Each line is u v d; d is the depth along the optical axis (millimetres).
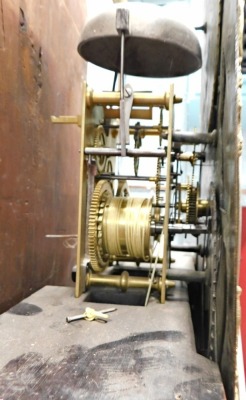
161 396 620
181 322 1013
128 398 612
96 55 1451
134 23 1165
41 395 619
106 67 1569
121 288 1294
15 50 1372
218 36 1116
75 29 2258
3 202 1312
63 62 2021
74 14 2225
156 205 1378
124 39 1186
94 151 1248
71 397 614
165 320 1028
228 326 760
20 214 1469
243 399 1248
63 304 1176
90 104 1264
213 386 659
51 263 1916
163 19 1197
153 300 1251
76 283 1263
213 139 1267
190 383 667
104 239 1299
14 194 1404
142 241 1270
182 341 873
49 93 1794
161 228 1310
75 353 795
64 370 714
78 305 1165
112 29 1197
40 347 825
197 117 3217
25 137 1498
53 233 1934
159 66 1504
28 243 1565
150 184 2592
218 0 1099
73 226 2359
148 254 1344
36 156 1636
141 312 1105
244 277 2365
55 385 655
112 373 703
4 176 1313
